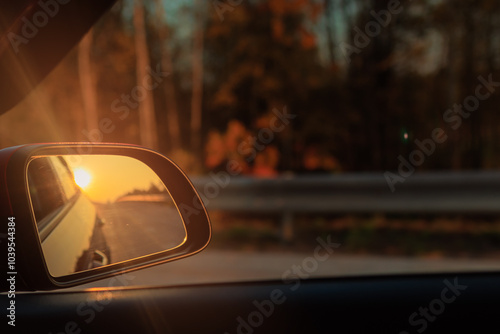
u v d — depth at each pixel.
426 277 1.79
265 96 17.22
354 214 7.84
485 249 6.01
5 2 1.27
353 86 16.22
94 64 16.73
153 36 18.34
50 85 13.43
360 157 16.39
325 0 16.02
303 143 16.78
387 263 5.40
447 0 14.43
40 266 1.04
